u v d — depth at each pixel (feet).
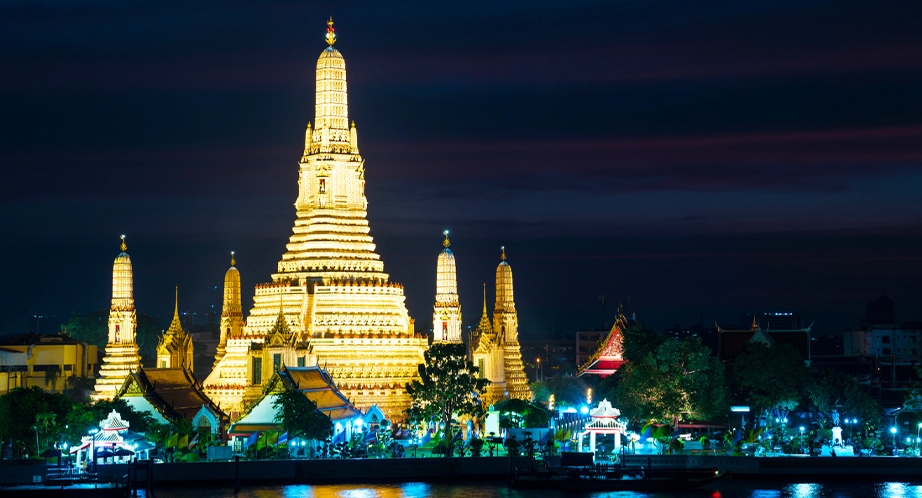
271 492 560.61
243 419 645.51
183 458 613.93
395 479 595.47
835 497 542.98
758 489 565.12
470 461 604.49
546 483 569.23
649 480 560.20
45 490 514.68
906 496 544.21
